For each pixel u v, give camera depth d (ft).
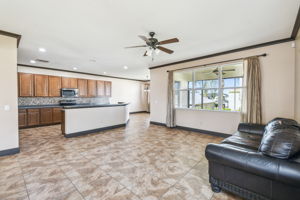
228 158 5.24
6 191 5.88
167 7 6.73
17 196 5.60
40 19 7.72
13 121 9.58
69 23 8.14
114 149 10.61
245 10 7.00
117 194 5.77
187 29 8.91
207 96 15.35
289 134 4.74
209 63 14.34
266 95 11.16
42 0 6.18
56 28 8.71
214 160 5.65
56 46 11.62
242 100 12.00
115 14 7.27
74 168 7.80
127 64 18.06
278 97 10.71
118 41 10.63
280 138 4.71
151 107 20.48
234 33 9.51
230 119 13.29
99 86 25.31
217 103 14.42
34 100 19.13
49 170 7.57
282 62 10.52
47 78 19.19
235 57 12.66
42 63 17.16
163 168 7.86
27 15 7.33
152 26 8.52
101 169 7.72
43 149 10.50
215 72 14.58
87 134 14.73
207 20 7.91
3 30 8.91
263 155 4.73
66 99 21.99
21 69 17.57
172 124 17.26
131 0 6.22
